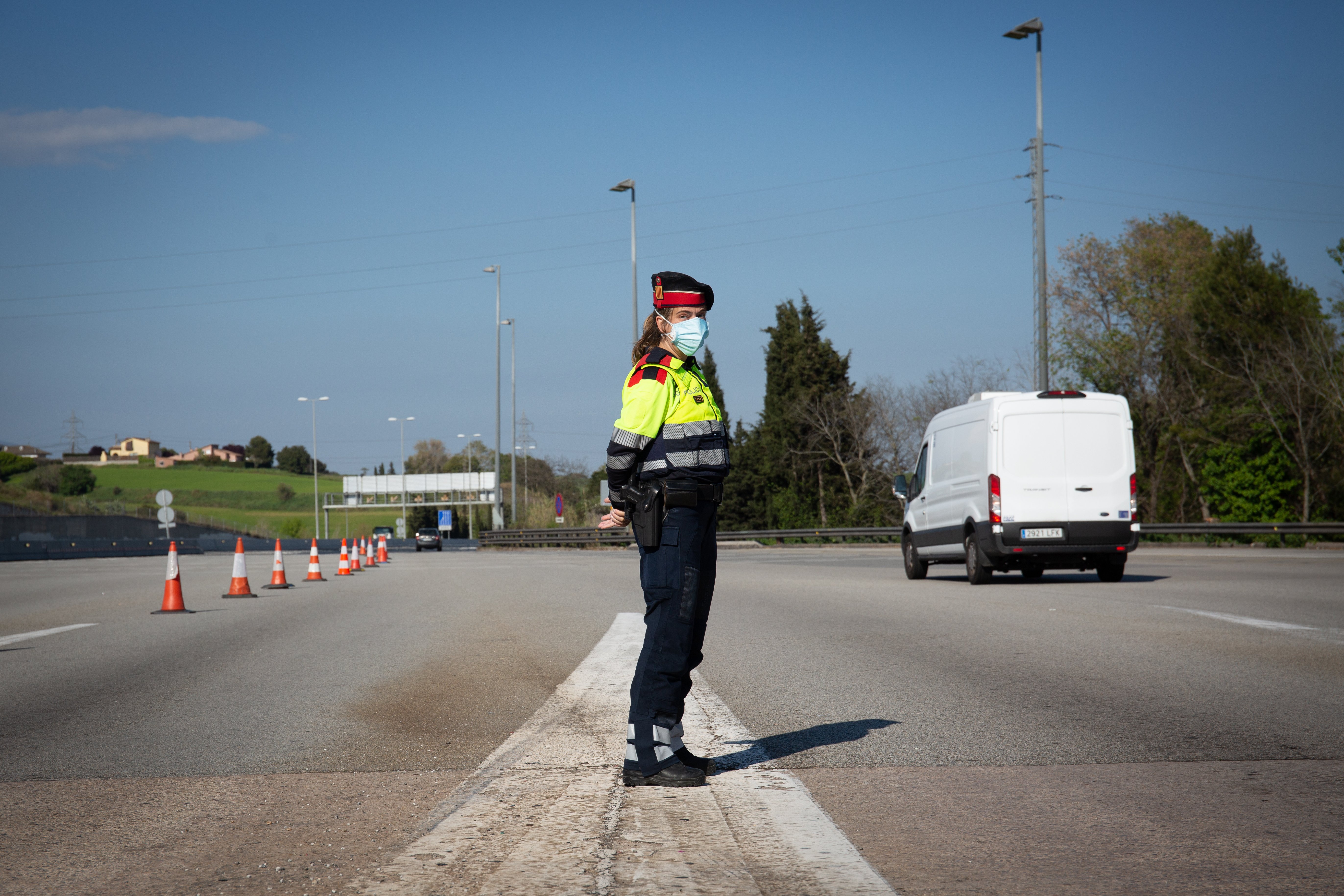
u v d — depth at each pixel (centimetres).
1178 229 5675
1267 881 373
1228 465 4444
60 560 4934
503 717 711
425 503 10875
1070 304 5341
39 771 567
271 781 538
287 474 16912
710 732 634
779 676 853
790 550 4472
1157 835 426
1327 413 4212
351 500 11162
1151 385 5150
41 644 1160
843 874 380
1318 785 500
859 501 6369
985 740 609
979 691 773
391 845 422
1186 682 788
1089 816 454
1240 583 1736
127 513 8981
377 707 750
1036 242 3641
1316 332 4369
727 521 7256
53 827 457
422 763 575
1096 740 603
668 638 501
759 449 7206
